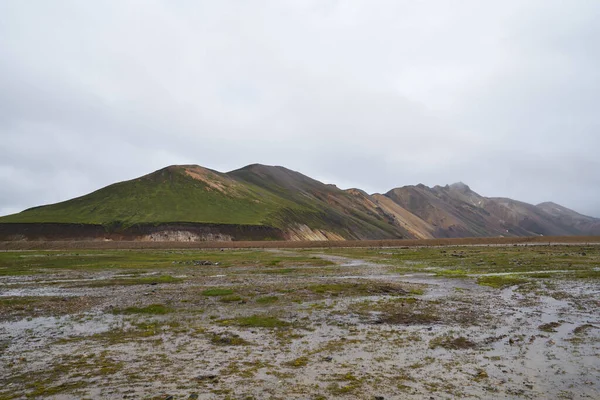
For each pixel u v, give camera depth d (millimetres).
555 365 14414
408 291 33625
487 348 16734
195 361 15086
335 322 22188
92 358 15625
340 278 44188
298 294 32125
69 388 12242
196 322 22422
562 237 140625
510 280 39344
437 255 81250
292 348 16891
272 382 12703
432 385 12445
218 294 32156
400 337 18734
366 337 18781
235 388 12156
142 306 27344
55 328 21266
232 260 74562
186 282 41125
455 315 23844
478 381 12805
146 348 17078
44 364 14859
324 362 14875
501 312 24641
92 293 33906
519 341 17812
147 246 148000
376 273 49781
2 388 12320
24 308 27047
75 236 172500
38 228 172250
